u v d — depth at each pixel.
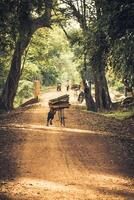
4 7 27.94
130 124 33.22
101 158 18.78
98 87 52.81
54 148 20.62
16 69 48.47
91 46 26.48
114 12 24.28
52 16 54.31
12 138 23.25
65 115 36.84
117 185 14.34
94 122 32.81
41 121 32.41
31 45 61.62
